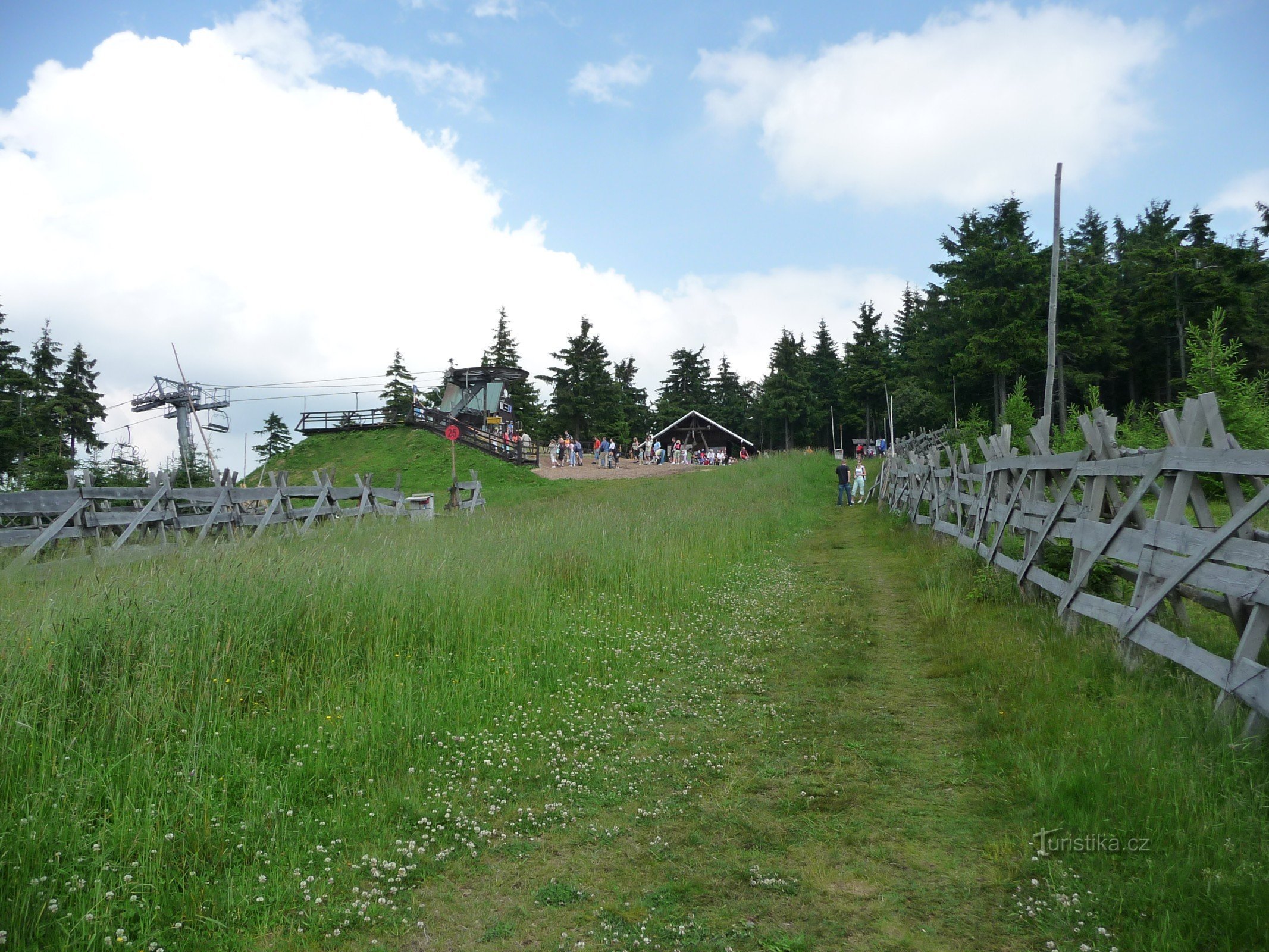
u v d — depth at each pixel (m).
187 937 3.29
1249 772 4.01
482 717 5.92
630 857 4.08
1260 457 4.58
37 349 53.03
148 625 5.72
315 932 3.40
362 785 4.78
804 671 7.34
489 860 4.08
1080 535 7.18
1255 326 41.47
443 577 8.41
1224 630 6.11
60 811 3.82
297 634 6.59
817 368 91.00
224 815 4.11
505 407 56.47
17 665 4.84
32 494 10.26
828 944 3.26
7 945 3.04
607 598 10.01
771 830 4.30
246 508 16.28
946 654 7.35
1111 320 46.84
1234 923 2.98
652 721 6.14
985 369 45.47
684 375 102.50
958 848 3.98
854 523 20.86
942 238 56.44
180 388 42.41
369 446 49.56
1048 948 3.11
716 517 16.91
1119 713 5.04
